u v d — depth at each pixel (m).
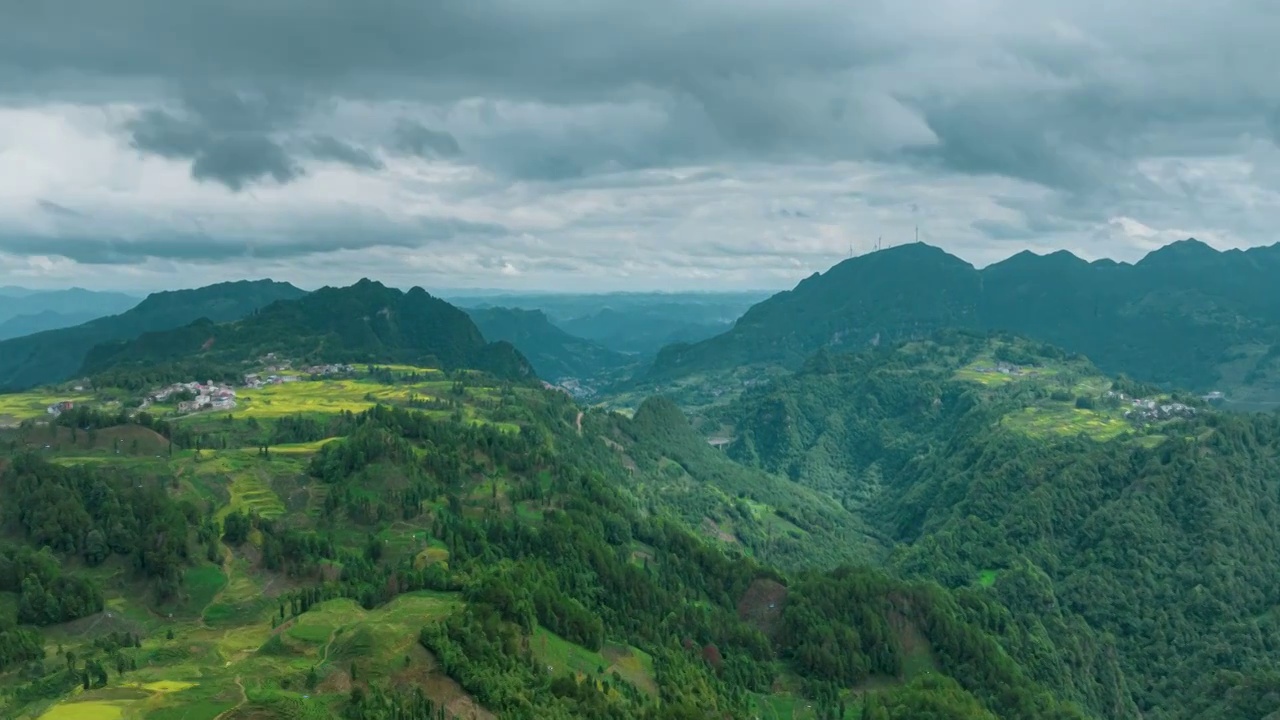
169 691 159.25
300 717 145.12
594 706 177.38
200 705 152.12
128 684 164.12
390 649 164.75
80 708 152.25
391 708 151.38
